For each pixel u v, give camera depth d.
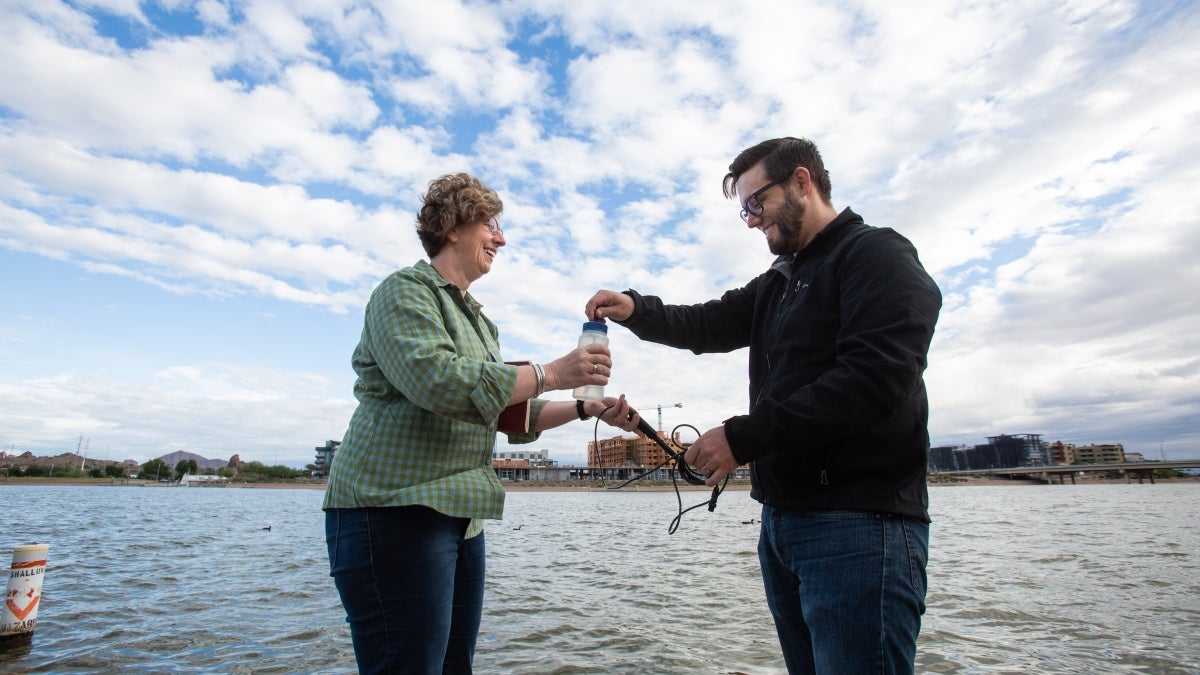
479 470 1.97
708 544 15.21
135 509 34.22
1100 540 15.64
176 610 7.18
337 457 1.92
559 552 13.59
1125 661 5.30
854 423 1.57
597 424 2.51
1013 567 10.73
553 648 5.66
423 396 1.67
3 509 31.02
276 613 7.05
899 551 1.71
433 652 1.78
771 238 2.17
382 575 1.75
